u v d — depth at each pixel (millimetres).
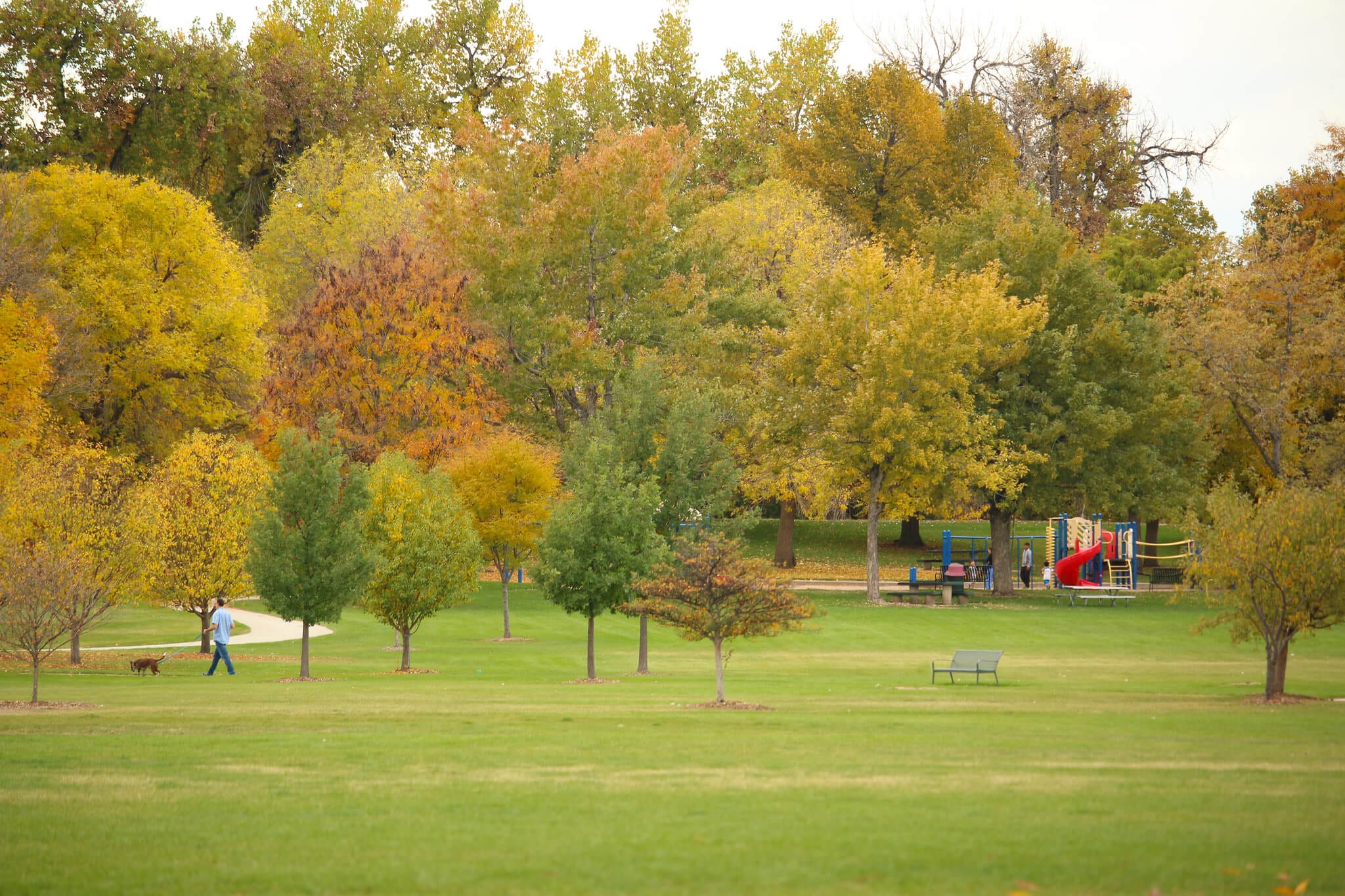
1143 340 62594
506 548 49375
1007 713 24328
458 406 62281
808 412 59719
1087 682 32781
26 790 15250
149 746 19172
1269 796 14297
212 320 61250
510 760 17656
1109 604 58875
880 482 59312
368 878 10898
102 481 40844
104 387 60438
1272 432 62875
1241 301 62344
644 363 42219
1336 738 20016
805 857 11414
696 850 11734
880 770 16547
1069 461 59781
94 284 57812
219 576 40625
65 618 27906
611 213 66500
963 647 45000
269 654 42312
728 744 19281
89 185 60219
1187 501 61500
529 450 52000
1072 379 61125
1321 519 27656
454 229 65625
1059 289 63281
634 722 22531
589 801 14305
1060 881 10492
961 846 11758
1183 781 15430
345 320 61531
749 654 42938
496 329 65688
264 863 11492
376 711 24641
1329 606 27422
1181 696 28484
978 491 64250
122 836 12641
